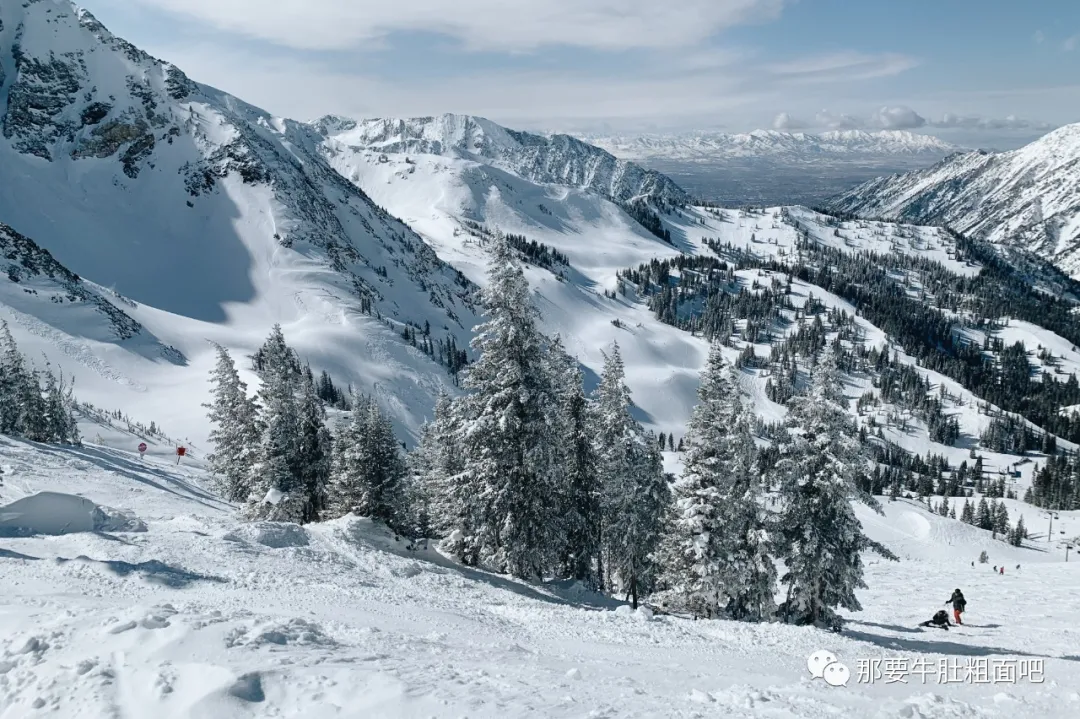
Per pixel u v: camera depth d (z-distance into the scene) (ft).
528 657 43.29
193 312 640.17
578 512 113.80
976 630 107.86
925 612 133.80
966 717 33.17
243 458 155.74
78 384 369.30
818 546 89.92
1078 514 486.38
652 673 41.68
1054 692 39.42
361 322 631.15
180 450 236.84
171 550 70.59
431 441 158.10
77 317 431.02
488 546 105.19
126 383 389.39
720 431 92.99
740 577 90.48
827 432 88.74
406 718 26.50
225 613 40.09
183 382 408.26
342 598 60.75
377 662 33.88
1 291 415.64
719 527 91.76
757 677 42.34
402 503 115.03
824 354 89.71
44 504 75.61
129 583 55.42
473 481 100.73
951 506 504.43
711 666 46.44
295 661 32.12
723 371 93.30
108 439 256.73
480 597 77.51
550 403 97.50
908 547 377.09
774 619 93.20
